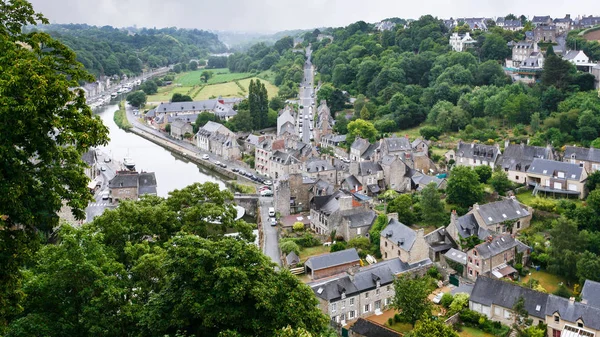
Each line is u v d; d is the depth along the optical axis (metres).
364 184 197.88
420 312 112.25
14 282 51.03
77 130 55.94
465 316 116.50
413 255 136.00
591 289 116.25
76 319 65.19
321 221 165.88
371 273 125.75
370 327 109.62
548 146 188.88
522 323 110.69
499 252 135.12
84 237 72.62
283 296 68.00
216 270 64.44
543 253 140.75
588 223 146.88
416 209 169.50
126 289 69.50
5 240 50.09
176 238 69.56
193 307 63.00
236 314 63.91
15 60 51.19
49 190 53.06
